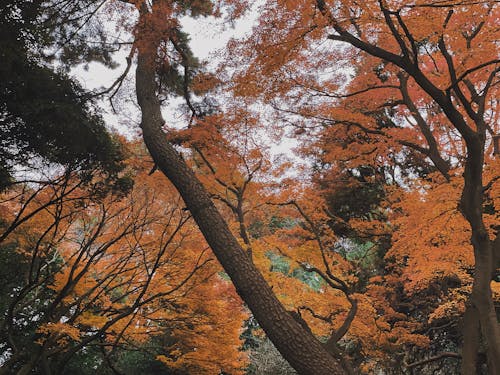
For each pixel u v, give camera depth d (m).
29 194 10.30
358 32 9.04
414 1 6.38
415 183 10.04
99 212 11.32
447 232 9.15
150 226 11.04
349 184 13.95
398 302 14.40
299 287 11.05
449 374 15.74
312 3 6.44
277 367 19.88
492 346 6.60
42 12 8.15
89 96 8.66
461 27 7.59
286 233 11.58
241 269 7.10
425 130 10.21
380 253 14.63
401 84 10.30
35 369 12.22
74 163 8.93
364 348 12.99
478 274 6.87
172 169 7.84
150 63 8.68
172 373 15.16
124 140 10.14
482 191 7.07
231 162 9.80
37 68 8.05
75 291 11.11
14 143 8.22
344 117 10.50
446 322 14.15
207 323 11.14
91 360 14.07
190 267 10.82
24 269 12.50
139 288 11.33
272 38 7.04
